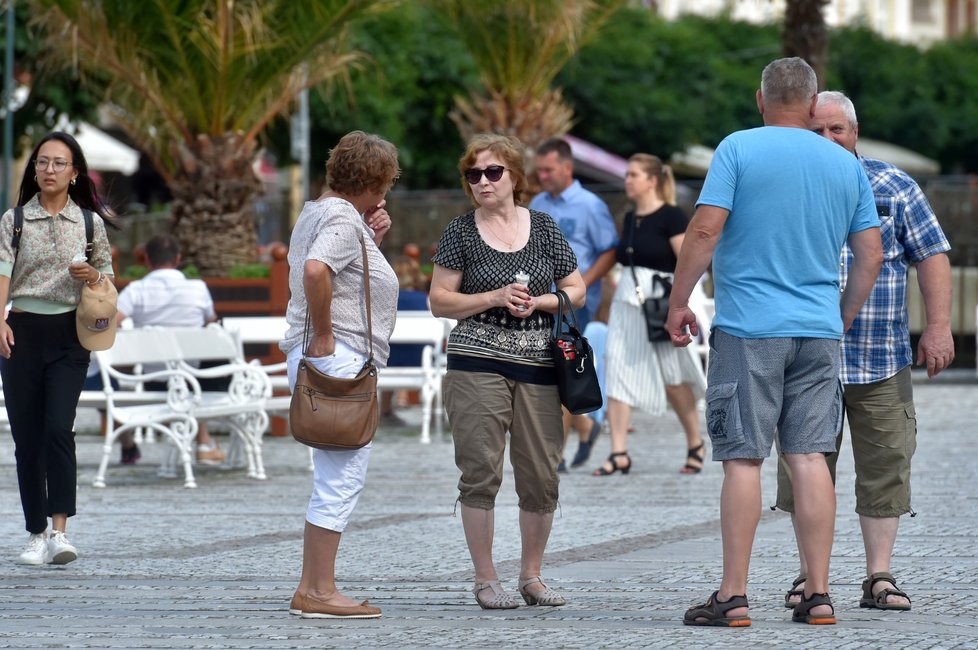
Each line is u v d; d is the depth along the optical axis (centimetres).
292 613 1642
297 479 3117
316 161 8081
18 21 6275
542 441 1717
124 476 3164
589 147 8681
